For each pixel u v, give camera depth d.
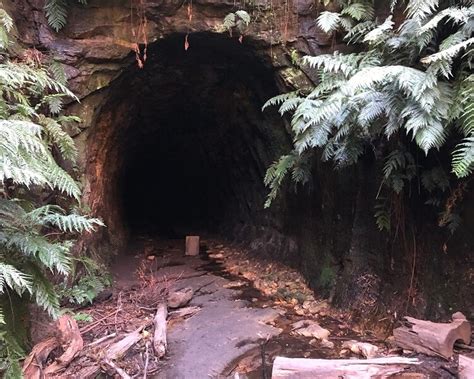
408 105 3.12
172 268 6.96
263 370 3.67
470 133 2.97
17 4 4.51
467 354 3.35
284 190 6.36
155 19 5.27
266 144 6.83
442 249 3.86
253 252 7.36
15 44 4.24
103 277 5.38
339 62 4.02
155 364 3.75
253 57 5.77
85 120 5.11
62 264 3.06
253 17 5.30
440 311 3.78
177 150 10.88
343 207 4.93
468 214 3.63
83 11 4.99
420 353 3.49
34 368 3.29
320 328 4.32
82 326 4.29
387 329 4.07
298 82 5.29
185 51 6.14
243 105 7.09
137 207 13.74
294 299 5.25
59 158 4.68
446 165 3.59
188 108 8.34
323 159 4.12
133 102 7.09
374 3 4.49
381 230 4.39
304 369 3.15
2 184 3.46
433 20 3.16
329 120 3.77
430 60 3.00
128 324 4.44
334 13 4.56
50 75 4.61
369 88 3.40
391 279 4.28
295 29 5.16
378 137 4.01
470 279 3.65
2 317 2.66
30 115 3.90
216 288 5.87
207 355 3.85
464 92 2.98
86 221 3.35
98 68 5.13
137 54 5.26
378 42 3.91
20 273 2.75
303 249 5.85
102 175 6.32
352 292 4.62
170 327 4.52
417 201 4.02
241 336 4.16
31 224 3.13
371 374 3.09
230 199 9.50
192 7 5.26
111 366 3.59
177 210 13.70
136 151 10.04
